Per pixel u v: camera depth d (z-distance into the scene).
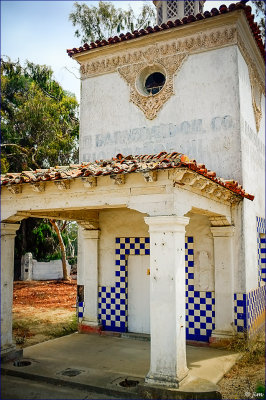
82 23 19.23
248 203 9.45
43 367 7.17
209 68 9.59
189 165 5.76
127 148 10.37
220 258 8.72
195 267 9.02
